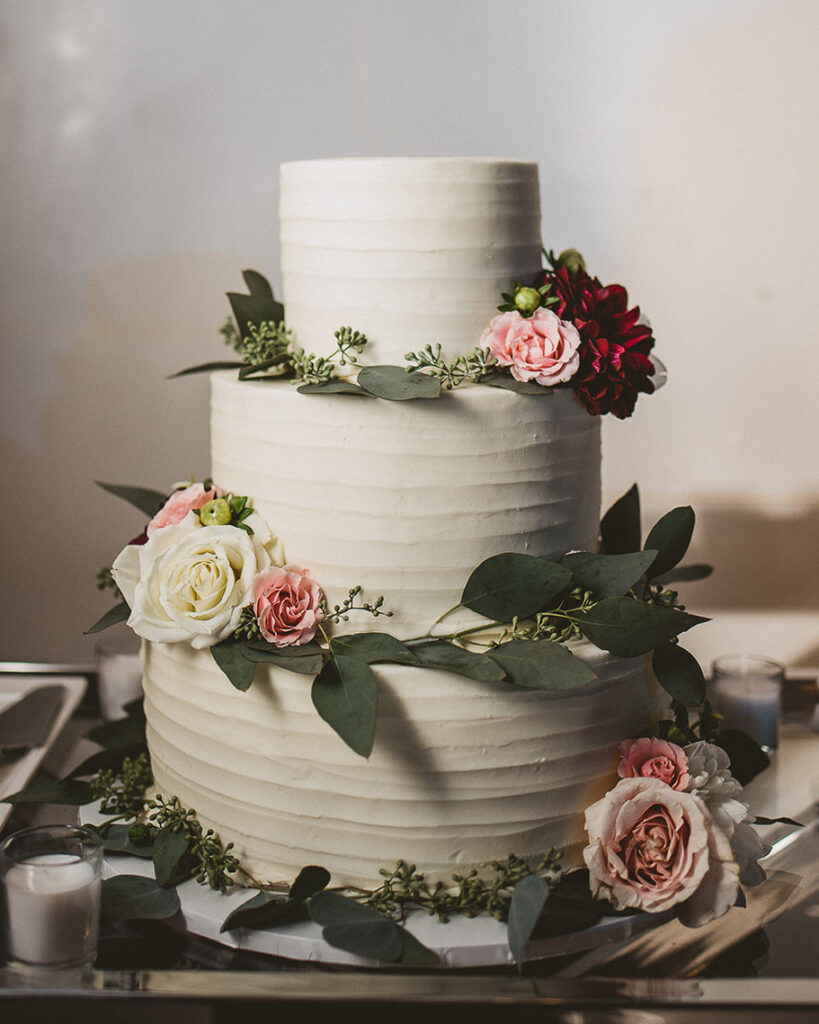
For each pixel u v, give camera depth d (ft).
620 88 6.11
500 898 3.74
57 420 6.34
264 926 3.69
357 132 6.14
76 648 6.52
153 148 6.13
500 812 3.74
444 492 3.73
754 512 6.49
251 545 3.78
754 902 4.04
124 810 4.37
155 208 6.18
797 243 6.24
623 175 6.17
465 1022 3.36
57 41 6.04
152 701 4.22
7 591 6.48
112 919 3.72
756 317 6.31
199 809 4.01
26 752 5.13
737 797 4.13
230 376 4.20
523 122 6.14
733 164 6.17
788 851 4.45
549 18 6.06
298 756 3.73
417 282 3.83
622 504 4.44
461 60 6.08
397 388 3.62
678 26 6.06
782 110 6.13
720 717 4.33
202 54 6.06
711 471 6.46
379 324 3.86
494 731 3.67
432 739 3.65
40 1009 3.38
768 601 6.59
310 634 3.72
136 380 6.31
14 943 3.59
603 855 3.74
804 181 6.18
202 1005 3.38
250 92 6.09
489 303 3.90
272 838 3.83
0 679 6.02
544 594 3.70
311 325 4.00
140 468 6.40
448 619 3.81
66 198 6.16
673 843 3.73
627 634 3.73
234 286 6.25
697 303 6.30
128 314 6.26
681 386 6.37
